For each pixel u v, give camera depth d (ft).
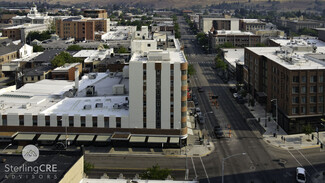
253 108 581.94
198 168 376.27
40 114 425.28
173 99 418.51
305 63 508.94
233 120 524.11
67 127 426.51
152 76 415.23
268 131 479.00
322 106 473.26
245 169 372.79
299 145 431.43
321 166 377.30
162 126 423.64
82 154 256.11
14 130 428.97
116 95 510.99
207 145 433.07
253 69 639.76
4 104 468.75
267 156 402.72
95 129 425.28
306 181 346.33
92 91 513.04
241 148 425.28
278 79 508.53
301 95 465.88
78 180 248.32
